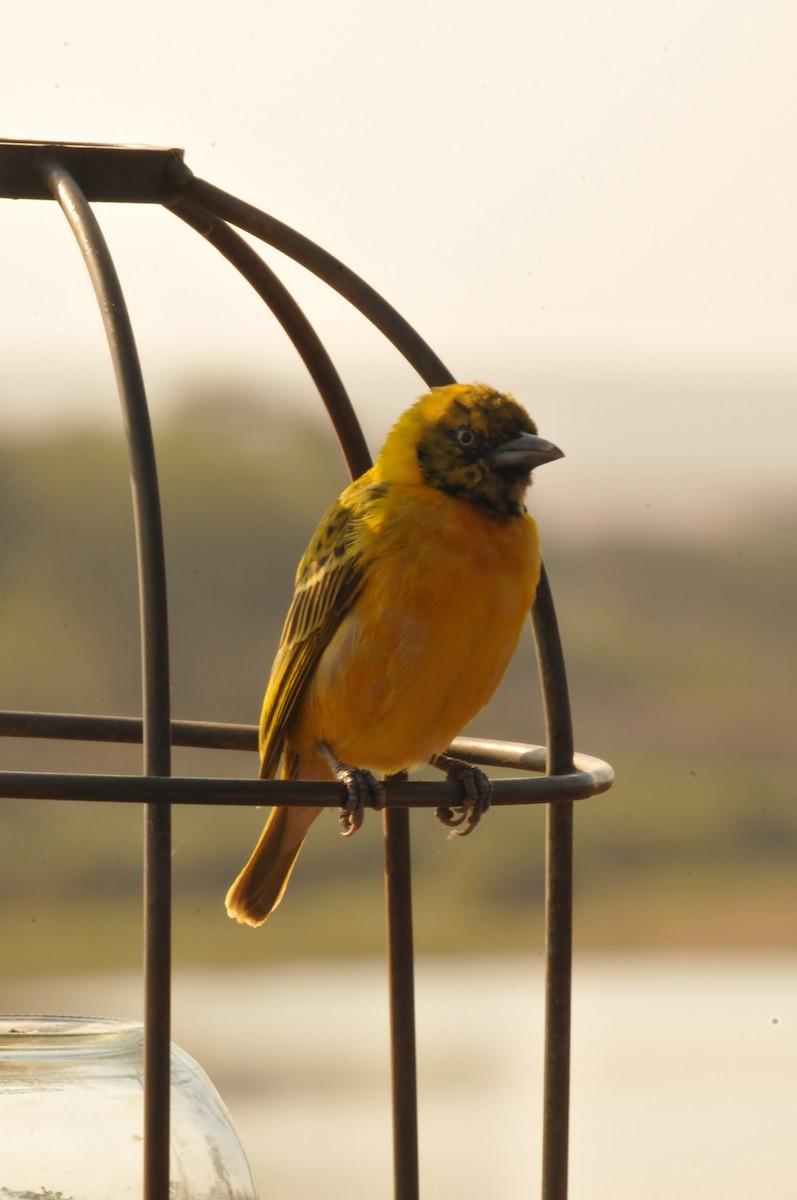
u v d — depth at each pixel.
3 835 18.02
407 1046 9.34
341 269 8.98
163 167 8.07
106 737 10.00
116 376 7.00
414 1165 9.28
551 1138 8.48
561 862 8.55
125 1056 7.24
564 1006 8.54
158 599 6.80
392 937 9.38
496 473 8.95
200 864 18.36
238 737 10.35
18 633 19.72
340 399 9.79
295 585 9.46
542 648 8.82
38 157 7.86
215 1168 7.12
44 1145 6.73
